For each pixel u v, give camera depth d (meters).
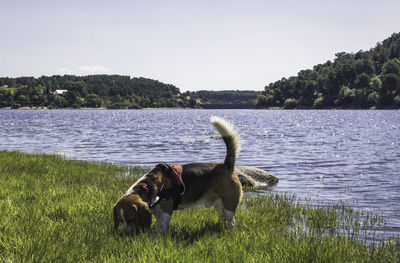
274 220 7.79
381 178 15.13
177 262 4.49
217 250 5.05
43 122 72.56
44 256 4.42
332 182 14.27
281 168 18.03
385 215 9.23
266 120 85.69
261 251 5.08
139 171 15.25
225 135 6.48
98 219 6.44
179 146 28.95
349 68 180.88
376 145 29.14
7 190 8.71
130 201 5.39
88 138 36.91
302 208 9.49
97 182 11.42
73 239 5.11
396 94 148.12
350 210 9.55
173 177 6.04
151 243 5.09
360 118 85.06
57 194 8.35
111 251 4.95
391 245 5.94
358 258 5.06
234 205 6.45
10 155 17.97
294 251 4.99
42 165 14.63
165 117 111.06
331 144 30.31
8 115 121.81
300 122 73.19
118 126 60.34
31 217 6.12
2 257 4.37
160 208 5.98
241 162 20.12
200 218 7.16
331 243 5.69
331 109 172.38
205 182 6.22
